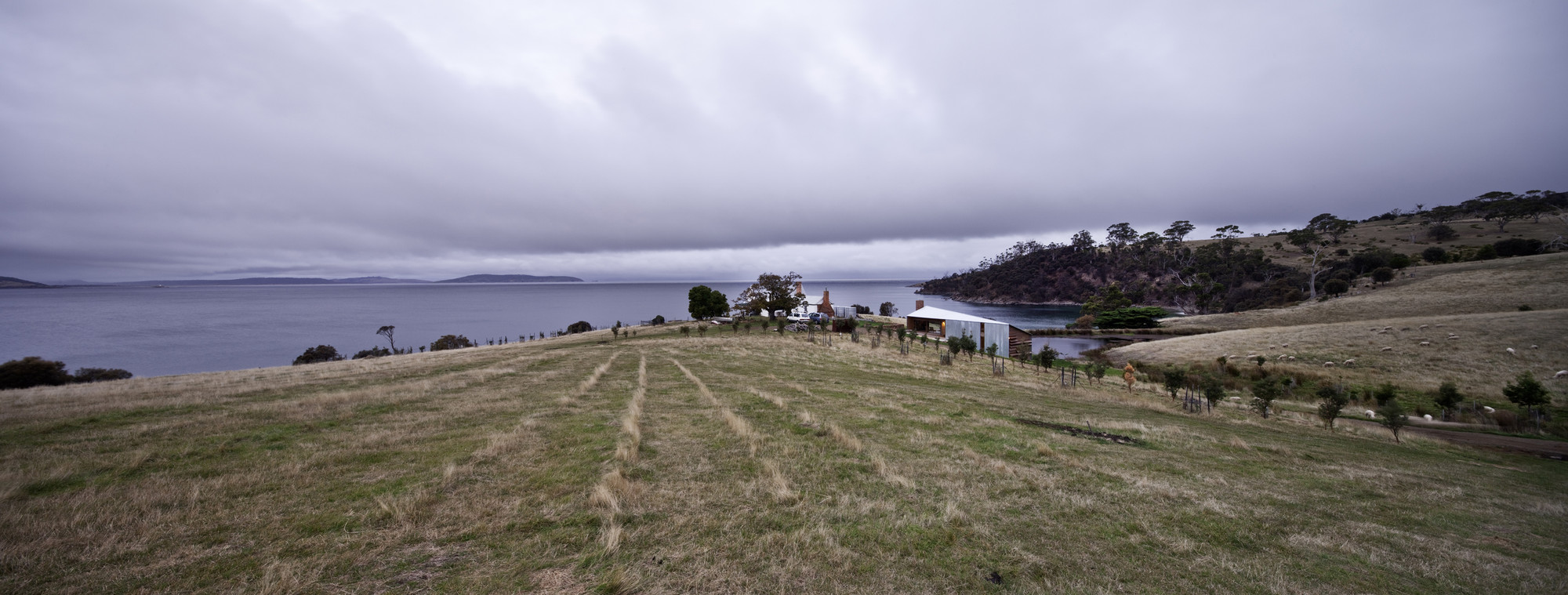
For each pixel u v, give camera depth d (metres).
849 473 8.55
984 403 17.94
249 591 4.54
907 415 14.26
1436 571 5.99
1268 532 6.99
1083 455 10.84
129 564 4.94
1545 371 30.52
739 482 7.84
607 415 12.56
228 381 19.34
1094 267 185.00
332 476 7.68
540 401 14.41
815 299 92.31
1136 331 72.56
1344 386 31.02
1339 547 6.56
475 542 5.60
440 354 34.34
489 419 12.07
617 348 35.75
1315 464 11.57
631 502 6.82
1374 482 10.09
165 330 141.12
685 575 5.05
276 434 10.25
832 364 29.36
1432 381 31.23
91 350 103.75
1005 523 6.75
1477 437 19.36
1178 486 8.88
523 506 6.61
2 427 10.62
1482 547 6.85
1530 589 5.63
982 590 5.04
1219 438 14.08
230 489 7.02
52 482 7.21
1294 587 5.43
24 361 36.84
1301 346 41.22
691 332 52.53
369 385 17.70
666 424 11.78
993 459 10.02
